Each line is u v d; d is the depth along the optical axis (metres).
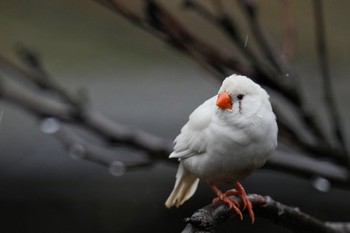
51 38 14.66
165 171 11.92
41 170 11.86
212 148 6.25
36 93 9.66
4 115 12.70
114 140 8.10
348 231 6.55
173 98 12.84
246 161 6.23
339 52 13.95
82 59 14.25
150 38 14.56
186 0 6.61
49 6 15.06
